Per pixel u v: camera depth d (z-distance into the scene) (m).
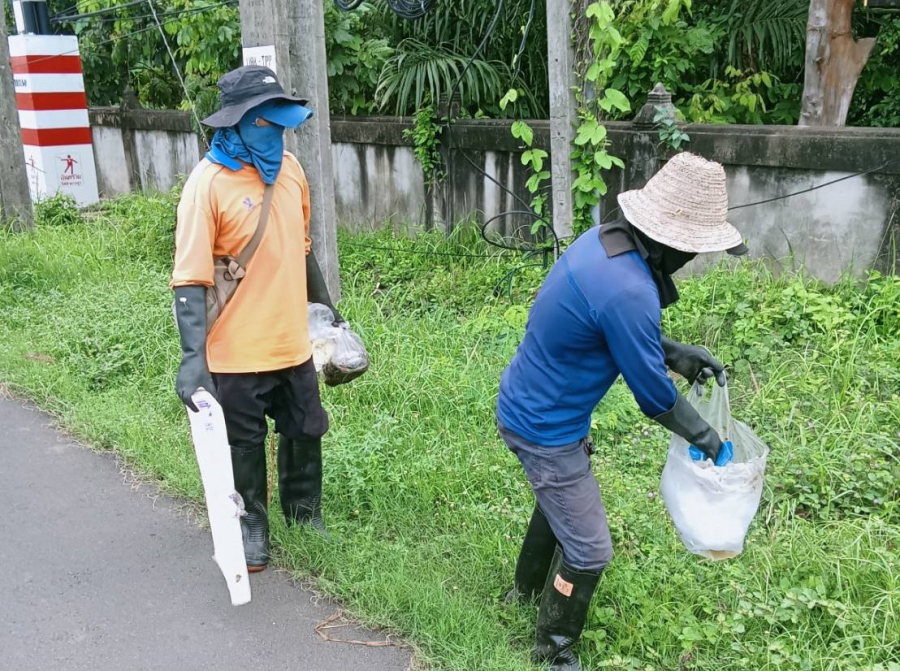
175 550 3.45
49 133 10.32
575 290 2.33
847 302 4.89
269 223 2.99
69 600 3.12
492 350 5.00
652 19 6.52
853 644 2.72
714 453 2.43
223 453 2.78
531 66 7.69
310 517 3.49
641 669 2.69
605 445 4.08
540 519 2.84
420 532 3.50
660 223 2.26
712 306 5.03
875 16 6.90
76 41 10.40
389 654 2.85
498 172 6.78
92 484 3.96
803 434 3.87
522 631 2.91
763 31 6.97
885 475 3.58
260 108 2.87
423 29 8.02
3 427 4.54
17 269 6.88
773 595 2.96
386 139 7.54
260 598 3.14
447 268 6.59
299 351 3.16
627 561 3.14
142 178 11.11
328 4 7.38
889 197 4.86
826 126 5.59
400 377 4.62
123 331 5.46
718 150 5.44
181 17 8.26
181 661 2.80
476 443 4.03
